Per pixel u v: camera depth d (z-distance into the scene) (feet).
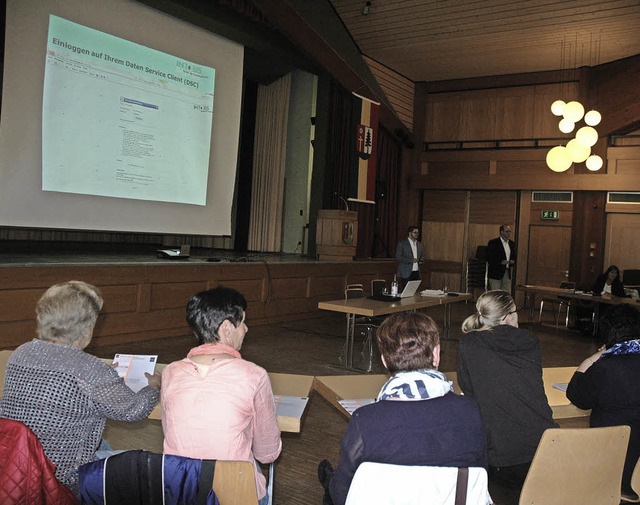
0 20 19.16
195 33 24.58
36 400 5.66
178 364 6.26
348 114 32.24
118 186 21.89
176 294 21.31
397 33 30.99
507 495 7.24
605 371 7.64
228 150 26.66
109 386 5.90
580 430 6.15
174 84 23.72
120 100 21.79
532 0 26.22
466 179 37.96
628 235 34.14
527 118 36.42
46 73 19.49
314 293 27.89
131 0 21.83
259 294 25.02
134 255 25.29
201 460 5.13
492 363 7.68
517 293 37.11
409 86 39.11
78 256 22.29
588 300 28.37
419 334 5.74
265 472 10.77
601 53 32.09
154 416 7.41
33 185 19.45
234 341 6.60
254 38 26.03
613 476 6.55
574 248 35.32
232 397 5.95
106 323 19.08
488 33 30.30
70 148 20.31
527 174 36.09
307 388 8.58
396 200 38.47
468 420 5.32
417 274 29.91
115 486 5.08
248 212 36.37
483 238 38.19
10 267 16.33
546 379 10.11
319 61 27.99
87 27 20.58
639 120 31.30
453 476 4.98
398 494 4.96
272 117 35.04
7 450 4.72
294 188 34.83
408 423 5.17
